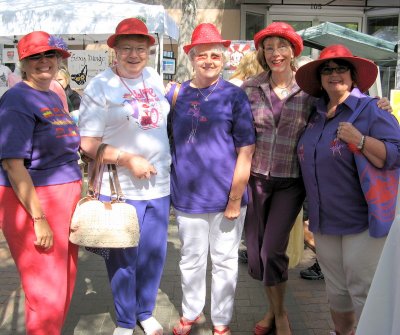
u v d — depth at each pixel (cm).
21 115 237
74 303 365
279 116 285
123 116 279
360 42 539
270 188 295
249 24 964
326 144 250
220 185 288
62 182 255
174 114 295
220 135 284
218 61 283
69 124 260
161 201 298
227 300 308
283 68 283
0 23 639
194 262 306
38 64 246
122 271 298
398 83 523
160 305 363
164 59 740
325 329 331
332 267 266
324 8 967
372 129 239
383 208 235
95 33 635
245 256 461
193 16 698
